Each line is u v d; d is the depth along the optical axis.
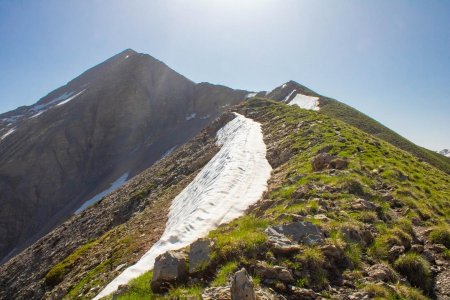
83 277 26.88
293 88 136.50
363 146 29.34
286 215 14.91
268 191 24.23
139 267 17.30
